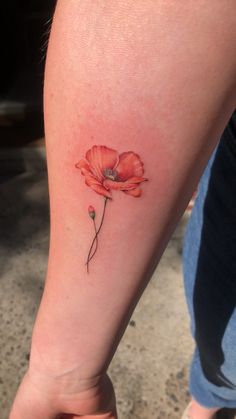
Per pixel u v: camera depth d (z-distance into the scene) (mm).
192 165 175
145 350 618
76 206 189
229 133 289
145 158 171
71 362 236
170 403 574
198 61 151
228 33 146
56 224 200
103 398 269
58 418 289
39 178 857
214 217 327
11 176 858
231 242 316
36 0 895
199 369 455
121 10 150
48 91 177
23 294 679
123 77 158
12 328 642
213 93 158
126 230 189
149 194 179
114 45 155
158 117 163
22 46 931
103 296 208
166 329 641
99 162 176
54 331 226
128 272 200
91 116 169
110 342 227
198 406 500
